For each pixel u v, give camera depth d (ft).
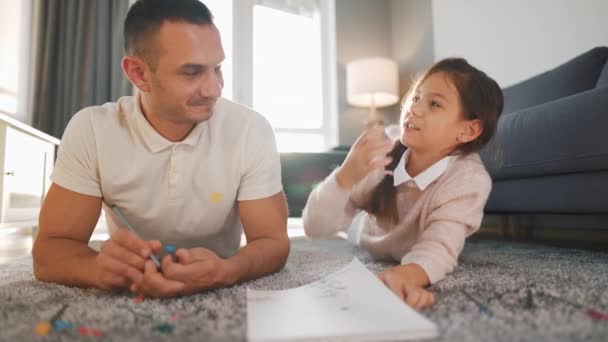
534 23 6.75
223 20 10.96
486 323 1.51
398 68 11.04
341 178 3.00
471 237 5.77
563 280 2.34
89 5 9.10
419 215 2.98
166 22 2.06
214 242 2.95
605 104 3.28
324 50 11.51
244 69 10.98
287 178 6.49
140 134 2.41
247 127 2.65
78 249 2.32
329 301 1.75
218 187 2.57
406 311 1.57
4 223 4.53
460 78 2.96
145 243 1.94
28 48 8.70
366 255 3.92
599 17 5.65
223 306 1.80
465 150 3.05
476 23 8.15
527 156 4.02
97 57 8.98
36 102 8.58
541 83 5.51
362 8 11.22
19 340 1.37
